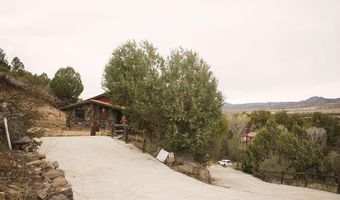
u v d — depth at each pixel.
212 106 24.56
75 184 12.55
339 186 21.52
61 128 34.28
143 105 24.52
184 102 24.19
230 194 13.82
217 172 34.28
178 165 19.55
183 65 24.98
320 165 34.50
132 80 27.16
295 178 31.02
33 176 9.15
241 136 56.06
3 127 13.84
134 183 13.67
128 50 28.75
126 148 22.86
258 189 21.27
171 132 23.53
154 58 27.02
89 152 19.95
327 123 68.81
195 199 12.05
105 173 14.96
